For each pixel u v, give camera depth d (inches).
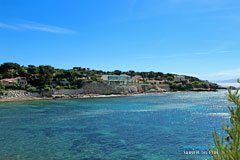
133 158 727.7
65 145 878.4
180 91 5866.1
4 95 3016.7
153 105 2412.6
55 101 2989.7
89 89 4168.3
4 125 1294.3
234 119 240.5
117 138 986.1
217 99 3161.9
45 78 3875.5
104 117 1589.6
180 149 816.9
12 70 4389.8
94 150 815.1
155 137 999.0
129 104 2544.3
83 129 1178.6
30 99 3186.5
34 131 1131.9
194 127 1205.1
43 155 757.3
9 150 811.4
